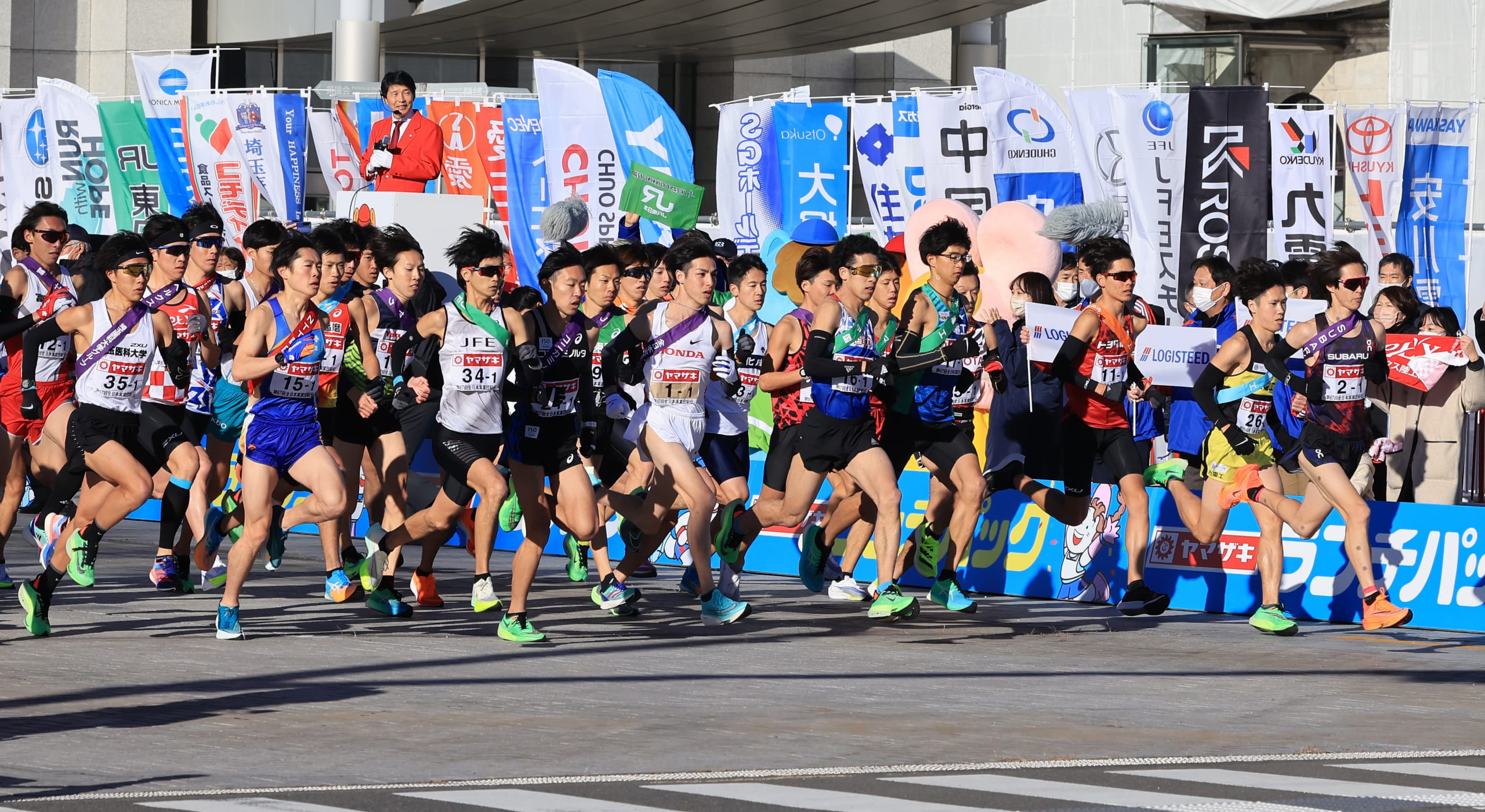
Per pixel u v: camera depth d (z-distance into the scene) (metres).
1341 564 38.38
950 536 38.69
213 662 30.84
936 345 35.56
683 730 24.97
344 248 34.66
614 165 59.66
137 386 34.25
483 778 21.52
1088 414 37.88
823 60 116.88
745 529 36.38
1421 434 44.12
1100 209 46.31
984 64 118.69
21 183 70.94
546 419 33.59
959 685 29.47
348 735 24.38
